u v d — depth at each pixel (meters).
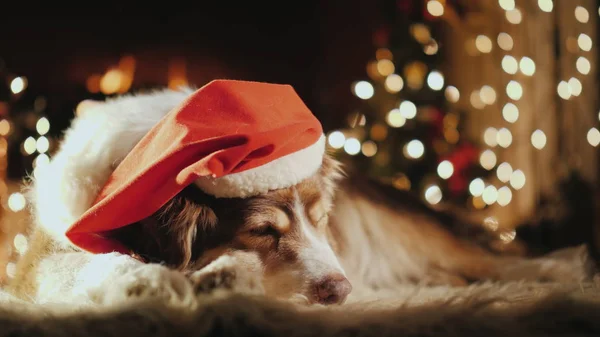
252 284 0.63
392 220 1.24
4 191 1.68
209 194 0.79
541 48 1.80
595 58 1.72
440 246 1.25
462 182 1.69
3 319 0.56
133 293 0.62
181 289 0.61
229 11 2.66
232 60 2.66
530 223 1.66
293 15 2.66
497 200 1.71
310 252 0.81
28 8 2.52
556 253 1.23
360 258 1.19
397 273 1.22
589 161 1.71
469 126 1.91
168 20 2.62
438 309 0.60
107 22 2.58
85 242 0.76
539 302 0.61
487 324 0.59
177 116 0.76
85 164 0.79
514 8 1.78
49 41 2.54
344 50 2.55
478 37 1.81
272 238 0.82
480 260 1.24
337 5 2.57
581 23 1.73
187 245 0.77
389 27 2.06
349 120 1.98
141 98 0.89
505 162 1.77
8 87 1.93
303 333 0.56
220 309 0.57
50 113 2.08
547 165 1.78
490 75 1.91
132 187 0.72
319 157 0.86
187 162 0.72
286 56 2.67
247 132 0.74
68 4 2.54
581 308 0.60
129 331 0.56
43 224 0.84
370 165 1.62
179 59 2.62
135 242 0.79
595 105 1.72
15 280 0.87
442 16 1.93
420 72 1.77
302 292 0.79
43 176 0.86
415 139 1.69
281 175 0.80
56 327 0.55
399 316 0.60
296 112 0.83
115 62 2.58
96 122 0.85
